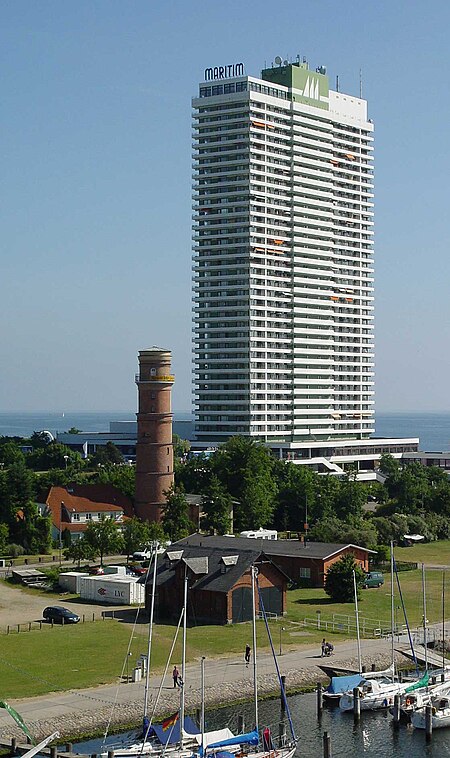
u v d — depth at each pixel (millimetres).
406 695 93562
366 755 83500
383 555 172000
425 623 111000
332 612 131250
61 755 77000
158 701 91000
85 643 111438
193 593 126250
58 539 196375
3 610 132000
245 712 92125
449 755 83875
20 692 92938
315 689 98938
